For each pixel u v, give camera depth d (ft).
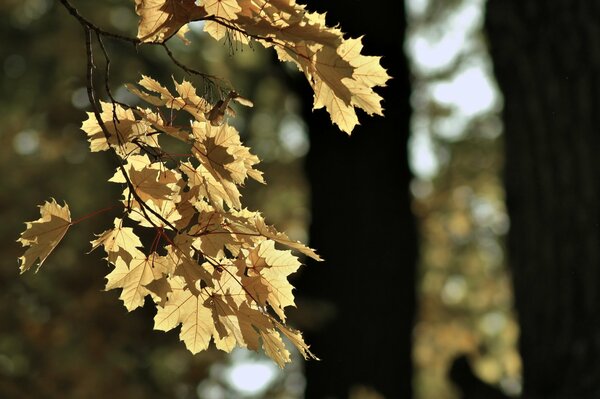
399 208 34.65
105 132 7.89
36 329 29.37
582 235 18.25
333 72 7.47
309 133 35.01
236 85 47.24
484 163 56.95
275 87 49.39
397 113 34.40
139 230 27.84
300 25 7.34
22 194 35.81
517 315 19.13
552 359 18.39
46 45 40.88
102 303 29.94
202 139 8.14
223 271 8.09
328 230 34.42
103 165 38.06
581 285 18.19
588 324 18.10
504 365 58.03
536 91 18.80
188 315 8.33
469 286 65.16
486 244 63.21
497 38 19.47
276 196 56.29
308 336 34.30
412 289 34.78
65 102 38.68
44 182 37.88
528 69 18.90
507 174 19.31
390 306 34.17
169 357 32.30
